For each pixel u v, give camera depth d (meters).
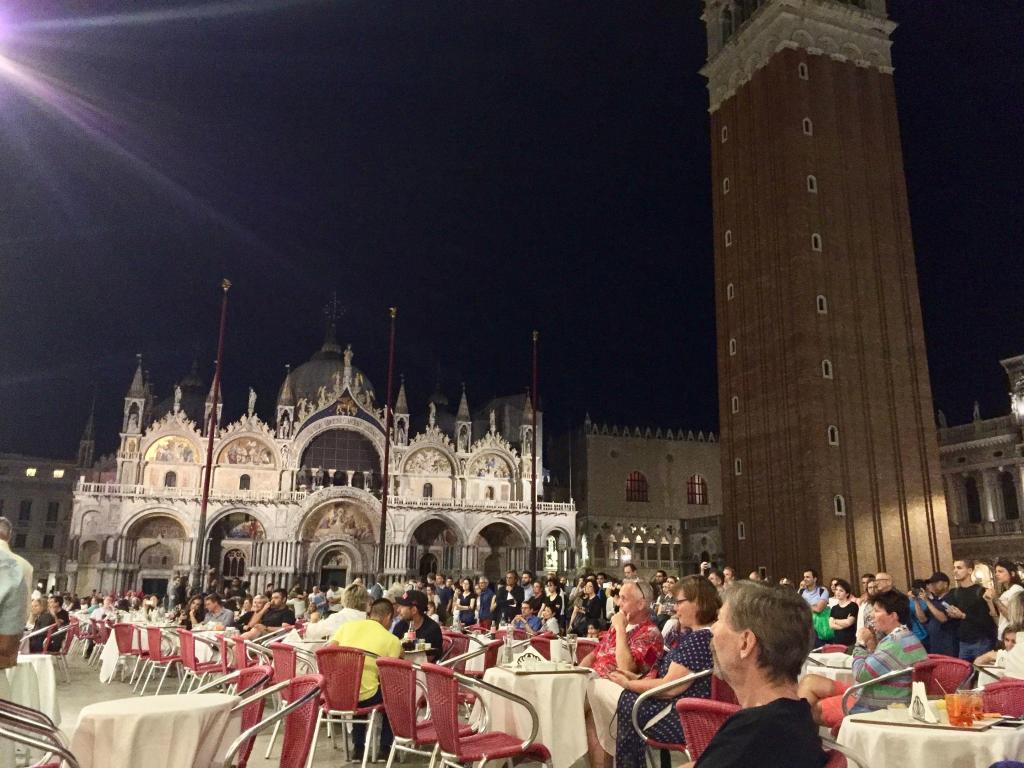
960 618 18.02
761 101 62.69
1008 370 70.75
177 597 56.59
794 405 56.03
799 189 58.69
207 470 60.81
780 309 58.28
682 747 9.78
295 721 9.05
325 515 87.88
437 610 32.56
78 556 79.81
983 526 69.25
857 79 63.38
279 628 23.41
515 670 12.55
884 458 56.38
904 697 10.80
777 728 4.54
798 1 61.94
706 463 104.94
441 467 95.31
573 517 94.12
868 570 53.75
